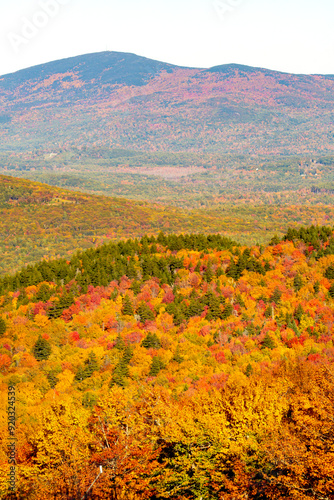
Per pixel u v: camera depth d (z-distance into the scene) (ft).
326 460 158.61
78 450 209.36
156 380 333.42
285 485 161.79
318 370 236.02
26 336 442.91
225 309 476.54
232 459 186.29
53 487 193.67
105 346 420.77
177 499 185.26
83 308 497.87
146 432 221.05
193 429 203.41
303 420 182.39
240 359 366.43
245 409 204.54
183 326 453.99
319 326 442.50
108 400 250.57
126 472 191.72
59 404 265.75
